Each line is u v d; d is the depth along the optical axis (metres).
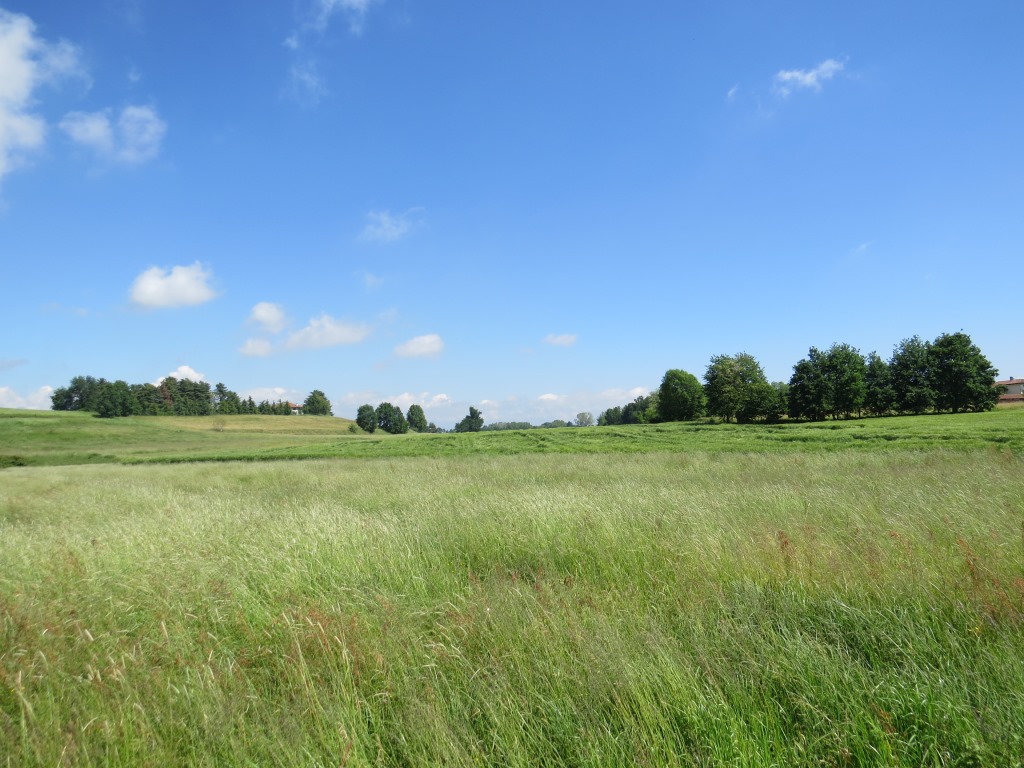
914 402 67.00
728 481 12.53
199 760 2.78
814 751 2.70
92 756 2.82
